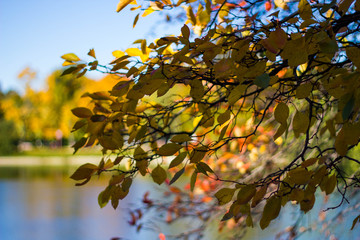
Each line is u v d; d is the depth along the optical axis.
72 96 46.81
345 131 0.93
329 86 0.98
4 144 54.38
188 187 3.71
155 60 1.27
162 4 1.51
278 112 1.02
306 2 1.15
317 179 1.08
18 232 10.90
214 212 3.42
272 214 1.06
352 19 1.19
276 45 0.97
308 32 0.99
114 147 1.37
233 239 3.20
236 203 1.10
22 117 54.56
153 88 1.13
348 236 2.98
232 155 3.41
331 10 1.50
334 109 1.97
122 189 1.25
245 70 1.04
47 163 40.03
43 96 49.47
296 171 1.07
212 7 1.82
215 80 1.39
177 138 1.15
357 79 0.85
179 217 3.47
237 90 1.05
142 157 1.27
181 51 1.15
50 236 10.29
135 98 1.16
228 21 1.54
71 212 13.71
